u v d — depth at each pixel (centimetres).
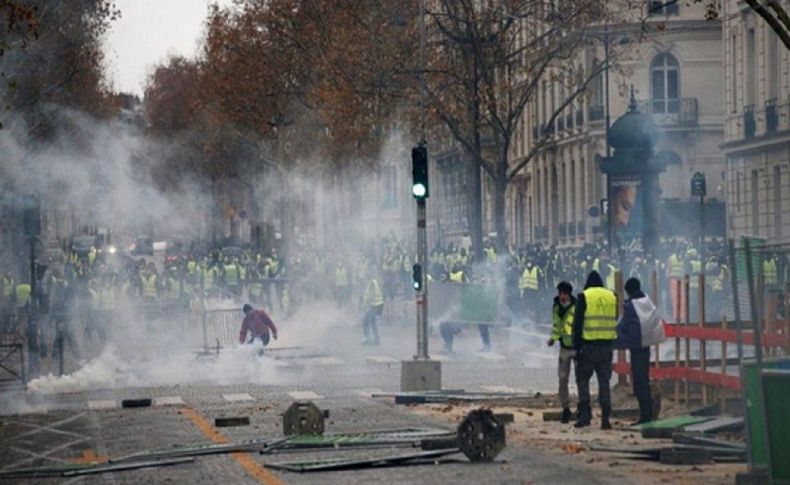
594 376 7962
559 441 4762
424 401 6606
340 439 4806
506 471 3991
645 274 11231
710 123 17875
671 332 5697
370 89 15212
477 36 13438
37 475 4384
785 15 6231
